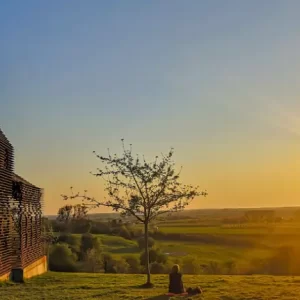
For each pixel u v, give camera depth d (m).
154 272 53.25
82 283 28.08
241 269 59.03
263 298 20.80
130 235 84.50
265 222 127.38
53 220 70.88
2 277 27.20
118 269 53.19
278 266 60.34
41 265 37.59
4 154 29.08
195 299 20.56
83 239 63.03
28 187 33.66
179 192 26.52
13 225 30.31
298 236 93.38
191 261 58.94
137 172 25.28
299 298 20.73
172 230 105.50
